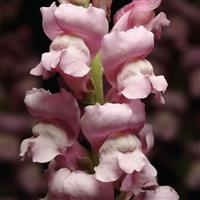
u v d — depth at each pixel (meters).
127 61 0.34
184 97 0.86
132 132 0.34
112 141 0.34
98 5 0.35
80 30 0.33
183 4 0.88
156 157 0.86
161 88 0.33
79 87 0.34
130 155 0.33
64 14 0.33
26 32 1.00
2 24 1.00
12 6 1.00
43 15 0.34
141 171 0.33
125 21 0.36
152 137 0.36
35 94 0.35
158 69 0.86
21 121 0.94
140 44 0.33
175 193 0.36
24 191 0.93
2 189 0.93
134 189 0.33
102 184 0.34
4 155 0.93
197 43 0.88
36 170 0.94
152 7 0.36
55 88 0.98
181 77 0.86
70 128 0.35
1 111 0.95
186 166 0.85
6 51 0.98
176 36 0.87
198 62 0.85
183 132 0.86
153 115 0.87
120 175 0.33
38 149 0.34
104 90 0.35
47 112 0.34
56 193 0.34
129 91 0.33
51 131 0.35
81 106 0.35
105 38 0.33
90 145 0.35
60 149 0.34
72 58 0.33
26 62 0.98
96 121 0.33
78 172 0.34
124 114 0.33
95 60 0.35
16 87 0.97
